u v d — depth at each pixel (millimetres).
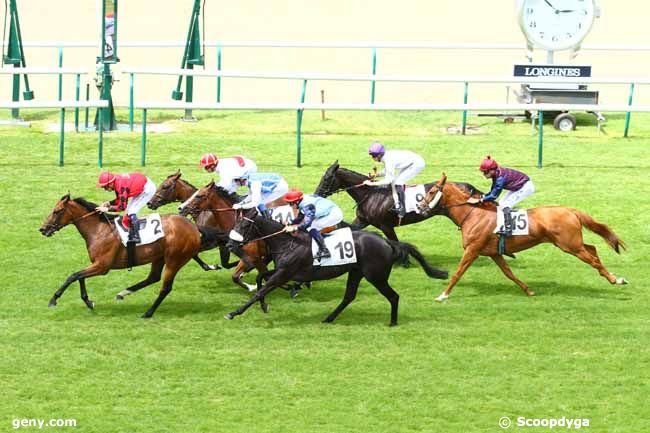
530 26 29344
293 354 16844
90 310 18625
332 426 14570
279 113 30984
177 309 18797
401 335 17656
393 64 36031
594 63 36062
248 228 17516
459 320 18406
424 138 28531
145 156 26453
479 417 14898
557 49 29422
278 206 19594
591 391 15703
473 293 19781
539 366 16500
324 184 20422
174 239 18188
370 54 37188
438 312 18766
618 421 14828
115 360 16547
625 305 19141
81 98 32812
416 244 22375
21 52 29438
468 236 19312
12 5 29094
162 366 16359
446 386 15805
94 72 34969
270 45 30156
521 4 29203
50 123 29562
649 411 15102
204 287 20016
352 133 28953
